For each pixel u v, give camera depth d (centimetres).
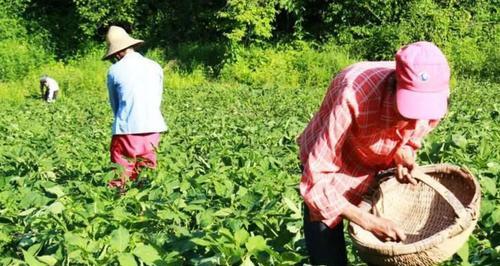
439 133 930
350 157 397
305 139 404
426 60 344
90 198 546
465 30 3005
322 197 377
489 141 775
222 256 368
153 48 3444
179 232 428
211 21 3244
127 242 393
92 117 1875
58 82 2922
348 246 467
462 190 399
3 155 863
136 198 546
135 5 3394
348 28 3181
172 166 741
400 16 3069
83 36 3403
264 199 517
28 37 3369
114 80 839
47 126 1603
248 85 2938
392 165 404
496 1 3120
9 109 2197
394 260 352
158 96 859
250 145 945
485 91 2289
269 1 3073
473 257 410
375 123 368
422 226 398
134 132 833
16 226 497
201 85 2916
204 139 1037
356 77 369
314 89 2678
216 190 554
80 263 396
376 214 396
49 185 577
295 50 3156
